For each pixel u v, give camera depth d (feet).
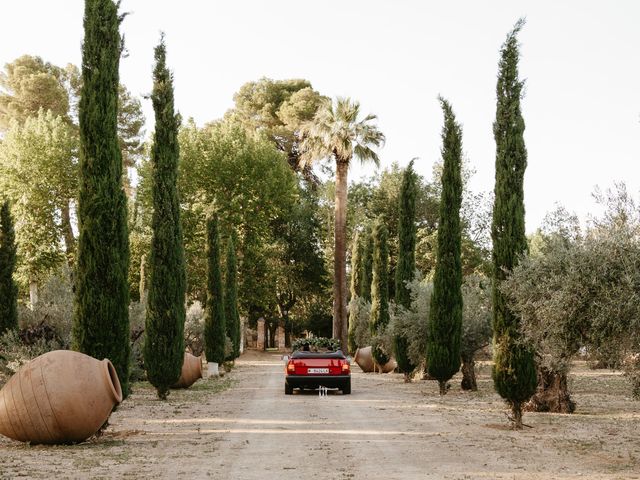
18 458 33.63
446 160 75.87
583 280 30.96
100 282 44.52
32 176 156.66
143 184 168.04
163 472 30.37
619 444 39.93
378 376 113.91
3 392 37.73
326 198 217.36
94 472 30.14
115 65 46.65
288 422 50.08
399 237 101.09
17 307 74.69
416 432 44.75
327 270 212.64
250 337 256.73
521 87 51.42
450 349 73.72
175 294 68.90
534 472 30.86
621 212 33.35
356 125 133.59
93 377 38.50
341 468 31.65
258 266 185.16
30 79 193.98
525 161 50.67
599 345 30.78
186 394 76.28
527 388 47.29
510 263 49.32
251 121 230.48
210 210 110.93
